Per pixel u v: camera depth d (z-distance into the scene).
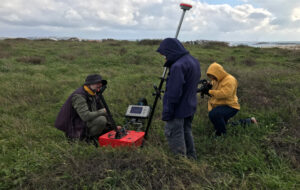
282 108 4.46
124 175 2.49
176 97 2.46
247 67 10.91
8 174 2.55
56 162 2.80
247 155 2.98
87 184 2.41
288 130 3.71
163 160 2.74
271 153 3.08
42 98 5.52
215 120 3.63
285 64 12.20
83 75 8.29
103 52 13.85
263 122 4.09
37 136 3.58
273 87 5.86
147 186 2.41
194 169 2.59
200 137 3.67
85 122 3.47
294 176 2.60
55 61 11.29
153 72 8.64
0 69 8.33
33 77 7.43
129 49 15.02
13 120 4.11
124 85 6.41
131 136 3.32
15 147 3.21
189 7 3.17
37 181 2.43
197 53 15.35
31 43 21.17
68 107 3.39
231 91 3.44
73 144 3.17
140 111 3.81
